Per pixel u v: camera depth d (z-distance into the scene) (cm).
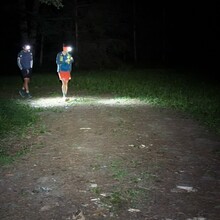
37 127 1138
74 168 761
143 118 1299
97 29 4056
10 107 1459
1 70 3650
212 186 670
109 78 2839
